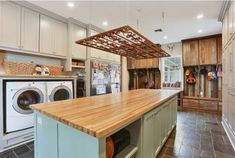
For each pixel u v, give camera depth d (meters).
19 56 3.22
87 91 4.16
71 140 1.06
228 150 2.23
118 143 1.37
